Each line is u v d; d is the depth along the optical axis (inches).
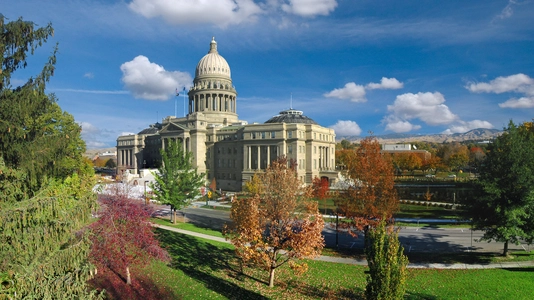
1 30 938.7
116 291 1139.3
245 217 1219.9
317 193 2792.8
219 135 4633.4
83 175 2407.7
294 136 3927.2
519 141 1466.5
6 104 936.9
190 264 1449.3
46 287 644.1
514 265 1445.6
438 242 1817.2
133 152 6122.1
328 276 1323.8
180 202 2331.4
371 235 928.9
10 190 802.8
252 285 1235.9
